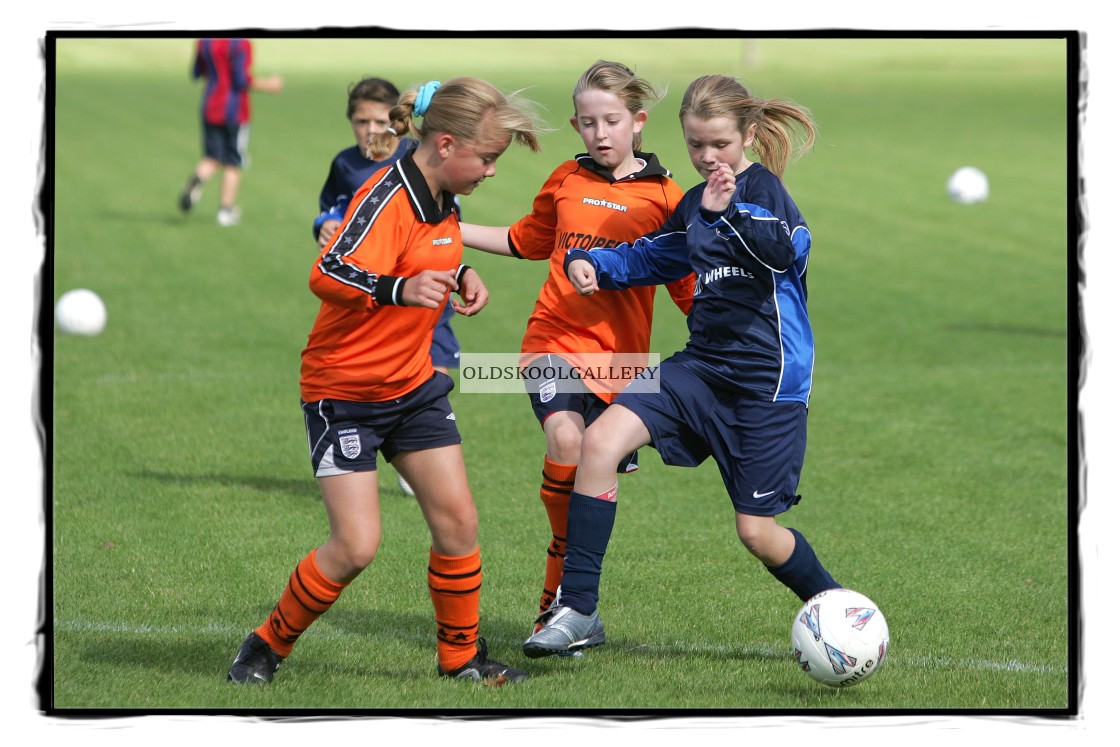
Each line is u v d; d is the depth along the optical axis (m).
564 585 11.54
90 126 66.50
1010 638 12.61
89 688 11.02
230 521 16.06
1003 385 24.22
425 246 10.61
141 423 20.81
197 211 44.91
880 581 14.30
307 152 59.12
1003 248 40.19
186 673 11.41
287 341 27.44
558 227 13.32
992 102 79.38
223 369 24.78
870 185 52.09
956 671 11.72
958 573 14.58
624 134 12.80
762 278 11.27
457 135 10.34
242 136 42.41
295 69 100.56
